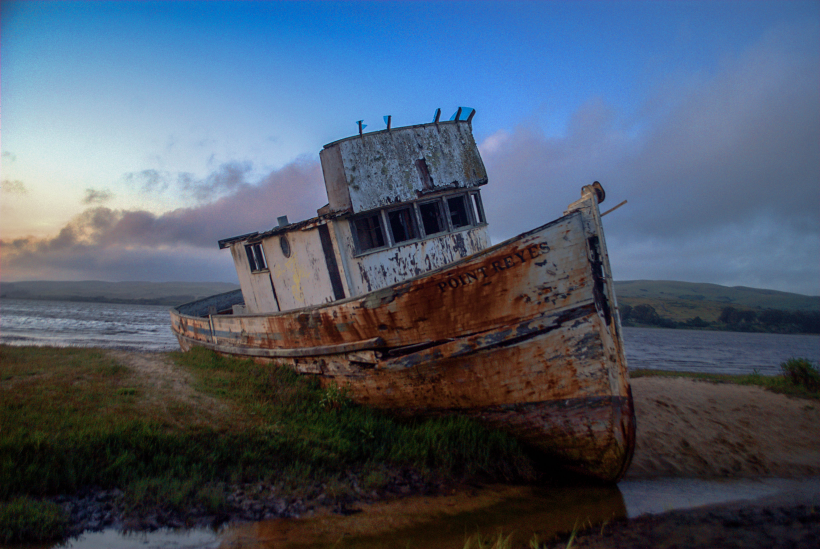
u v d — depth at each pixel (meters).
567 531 4.97
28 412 5.95
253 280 11.59
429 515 5.19
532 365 6.59
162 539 4.21
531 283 6.38
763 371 18.55
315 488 5.45
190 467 5.35
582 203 6.29
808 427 8.72
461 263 6.49
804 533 4.80
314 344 8.34
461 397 7.17
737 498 6.09
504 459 6.66
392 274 8.71
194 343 12.99
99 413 6.18
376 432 6.98
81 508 4.49
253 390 8.09
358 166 8.73
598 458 6.44
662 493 6.27
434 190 9.13
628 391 6.19
